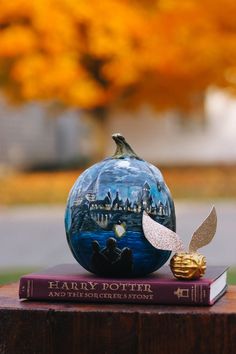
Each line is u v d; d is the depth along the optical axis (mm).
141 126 29703
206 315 3289
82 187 3586
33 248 12602
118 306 3400
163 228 3529
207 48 20656
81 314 3334
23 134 33625
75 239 3576
